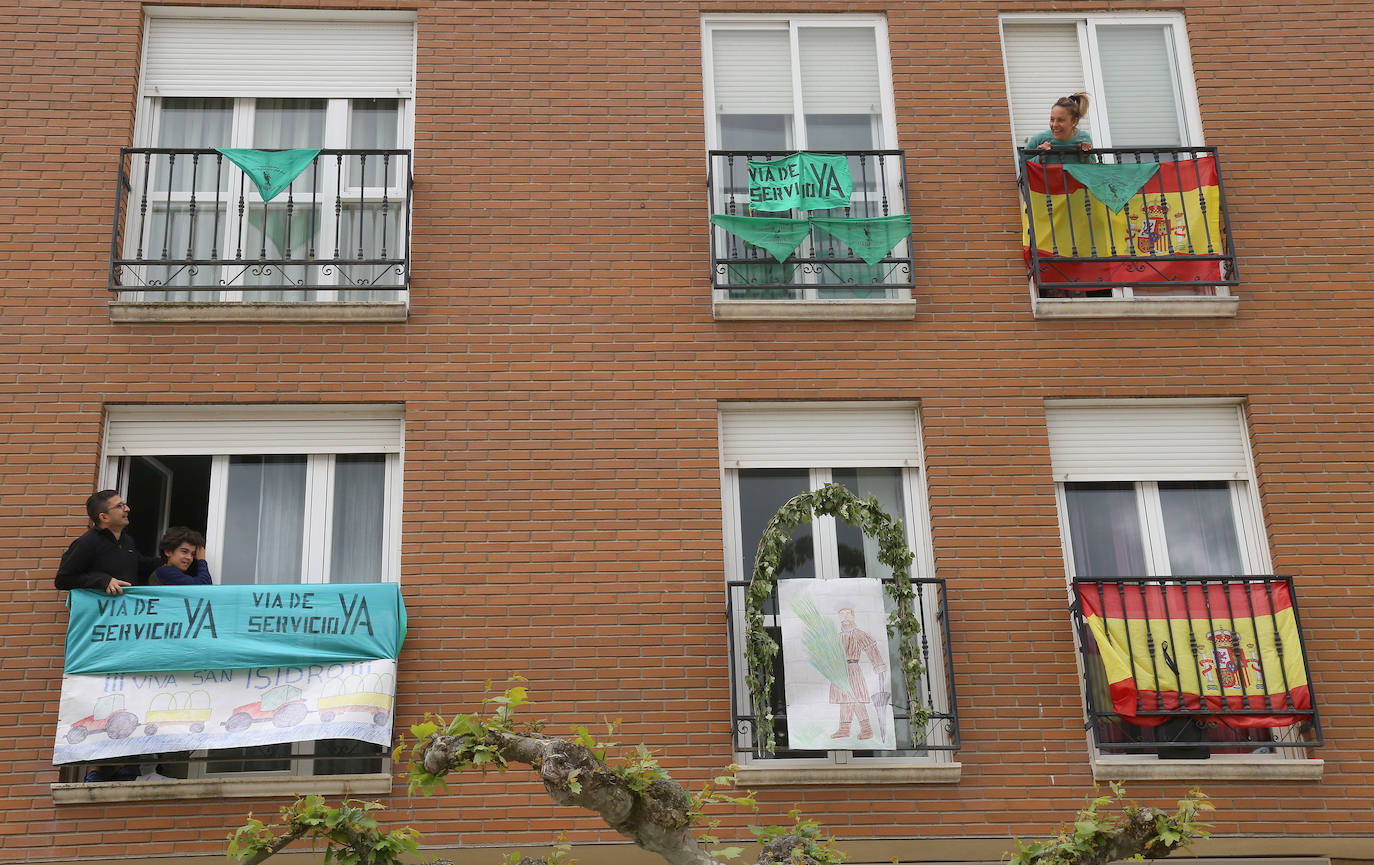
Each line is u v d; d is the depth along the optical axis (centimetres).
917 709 938
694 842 716
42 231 1045
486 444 1022
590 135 1113
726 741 960
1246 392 1069
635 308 1065
